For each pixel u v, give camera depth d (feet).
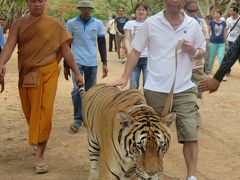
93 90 16.25
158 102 16.30
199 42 16.31
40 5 17.94
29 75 18.12
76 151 21.53
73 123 24.53
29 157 20.68
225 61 12.75
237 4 78.54
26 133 24.45
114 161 13.19
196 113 16.66
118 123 12.98
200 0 89.61
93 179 16.17
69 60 18.88
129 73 16.46
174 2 15.33
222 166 19.90
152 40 16.08
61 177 18.38
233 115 29.14
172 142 22.94
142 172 12.10
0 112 29.14
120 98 14.20
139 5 26.55
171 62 15.94
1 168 19.31
